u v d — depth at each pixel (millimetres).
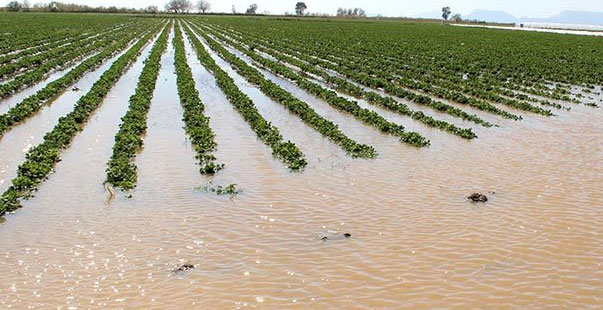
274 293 10398
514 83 40969
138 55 54000
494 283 10883
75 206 14562
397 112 28828
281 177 17344
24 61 44000
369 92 33125
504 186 16812
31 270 11117
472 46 75500
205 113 27234
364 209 14688
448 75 43469
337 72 45000
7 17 130250
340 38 86375
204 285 10641
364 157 19766
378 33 102688
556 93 35438
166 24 120250
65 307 9820
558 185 17000
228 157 19484
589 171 18562
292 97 30250
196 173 17594
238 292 10414
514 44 81000
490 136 23625
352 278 11000
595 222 14062
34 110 26922
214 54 57719
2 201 14320
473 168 18672
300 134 23328
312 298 10250
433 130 24625
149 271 11148
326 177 17406
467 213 14500
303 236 12930
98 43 63938
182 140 21750
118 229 13133
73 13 180625
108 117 25766
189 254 11922
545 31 130500
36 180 16312
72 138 21812
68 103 29500
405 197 15648
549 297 10422
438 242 12680
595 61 57625
